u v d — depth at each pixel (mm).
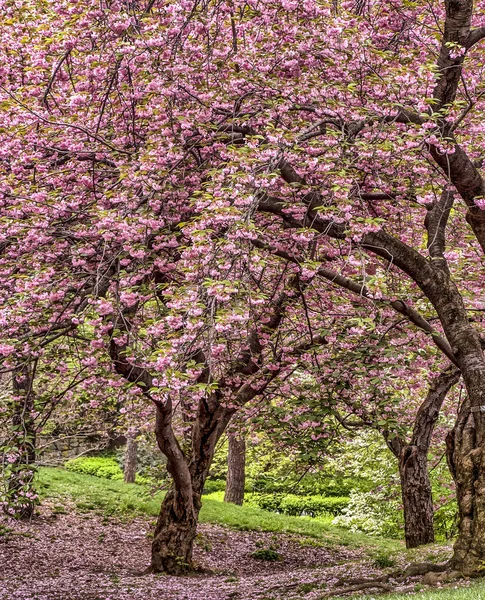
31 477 11219
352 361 12000
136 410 17391
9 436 11062
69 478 25719
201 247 7418
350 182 8336
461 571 8773
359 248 8422
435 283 10141
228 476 27656
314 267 8172
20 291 8609
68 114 10266
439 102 9555
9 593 11742
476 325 13711
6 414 11703
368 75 9602
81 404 17500
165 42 8836
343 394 13273
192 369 7449
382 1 10789
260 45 9523
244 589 11867
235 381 13500
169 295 7730
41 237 9078
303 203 9352
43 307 9305
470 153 11922
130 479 28891
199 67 9414
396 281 11961
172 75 9164
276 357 13047
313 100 9367
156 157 8531
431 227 11438
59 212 9414
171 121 9211
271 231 11008
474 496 9086
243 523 23281
